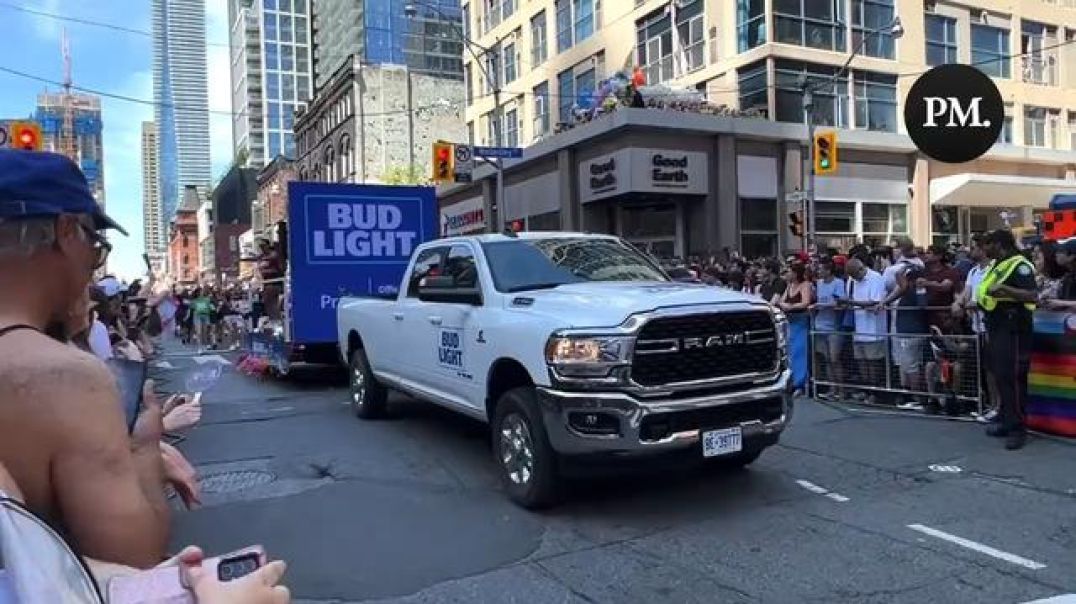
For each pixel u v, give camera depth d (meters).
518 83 38.12
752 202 25.81
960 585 4.34
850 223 27.95
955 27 31.42
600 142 25.36
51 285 1.55
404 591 4.46
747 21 26.69
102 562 1.42
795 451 7.28
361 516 5.80
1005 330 7.17
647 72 30.53
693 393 5.47
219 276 87.19
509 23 38.81
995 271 7.22
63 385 1.40
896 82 29.14
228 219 94.12
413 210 12.59
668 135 24.45
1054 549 4.79
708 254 22.03
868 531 5.20
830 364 10.01
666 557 4.86
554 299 5.94
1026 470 6.44
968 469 6.54
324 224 12.03
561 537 5.25
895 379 9.28
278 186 70.00
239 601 1.36
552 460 5.64
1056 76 34.97
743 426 5.58
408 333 7.87
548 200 28.64
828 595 4.27
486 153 23.28
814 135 22.88
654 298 5.61
